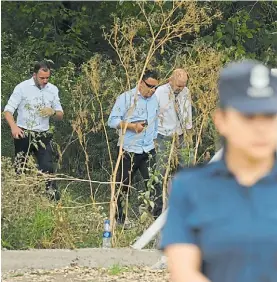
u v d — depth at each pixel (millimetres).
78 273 21453
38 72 27703
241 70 7309
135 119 26109
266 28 36188
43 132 27734
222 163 7605
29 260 21812
